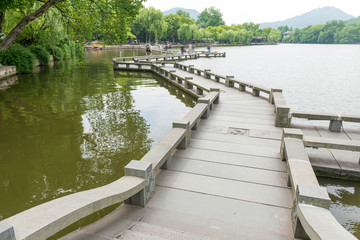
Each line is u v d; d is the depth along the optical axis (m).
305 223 2.55
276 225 3.26
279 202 3.75
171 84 16.95
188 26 96.81
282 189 4.10
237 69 27.78
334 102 13.48
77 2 16.19
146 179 3.61
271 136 6.46
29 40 27.36
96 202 2.70
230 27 144.38
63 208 2.46
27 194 4.70
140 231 3.03
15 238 1.96
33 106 10.91
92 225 3.13
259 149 5.68
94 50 59.69
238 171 4.69
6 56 20.34
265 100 10.62
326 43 193.38
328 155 5.48
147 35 93.00
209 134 6.63
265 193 3.98
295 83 19.22
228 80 13.84
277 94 9.39
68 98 12.54
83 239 2.80
